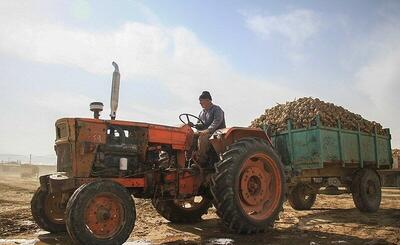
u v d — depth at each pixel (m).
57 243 4.80
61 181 4.55
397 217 7.03
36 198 5.42
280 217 7.14
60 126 5.02
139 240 5.05
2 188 13.01
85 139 4.83
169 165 5.69
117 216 4.46
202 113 6.71
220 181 5.32
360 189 7.84
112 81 5.27
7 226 5.95
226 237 5.21
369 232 5.52
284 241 4.92
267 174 5.88
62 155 4.99
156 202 6.62
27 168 35.12
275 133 7.77
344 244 4.71
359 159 7.87
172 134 5.69
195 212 6.70
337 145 7.35
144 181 5.25
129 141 5.24
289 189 7.98
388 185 11.38
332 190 7.95
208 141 5.90
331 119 7.38
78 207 4.14
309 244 4.72
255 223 5.38
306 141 7.14
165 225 6.34
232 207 5.24
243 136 6.06
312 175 7.43
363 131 8.23
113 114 5.22
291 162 7.41
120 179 5.00
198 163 5.92
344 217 7.13
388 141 9.03
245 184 5.55
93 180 4.67
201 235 5.41
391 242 4.80
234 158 5.38
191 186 5.77
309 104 7.71
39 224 5.41
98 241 4.20
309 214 7.61
